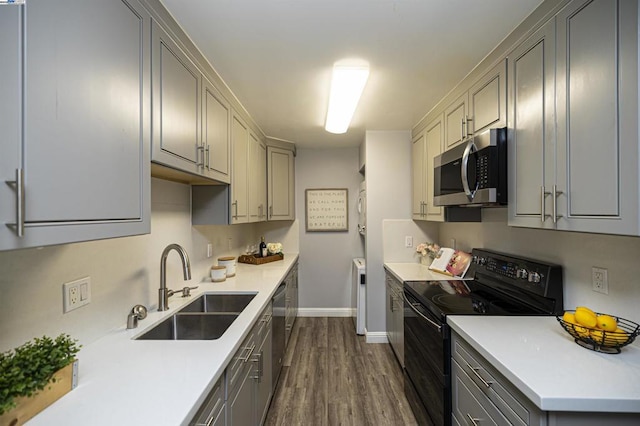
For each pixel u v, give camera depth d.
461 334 1.42
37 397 0.82
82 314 1.23
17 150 0.65
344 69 1.84
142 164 1.12
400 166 3.34
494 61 1.68
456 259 2.72
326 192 4.25
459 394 1.49
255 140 2.97
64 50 0.78
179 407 0.85
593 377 0.98
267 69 1.86
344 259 4.26
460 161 1.95
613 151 0.98
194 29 1.44
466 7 1.31
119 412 0.83
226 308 2.15
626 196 0.94
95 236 0.88
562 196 1.19
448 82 2.07
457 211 2.44
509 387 1.08
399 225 3.35
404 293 2.41
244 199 2.57
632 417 0.91
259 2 1.26
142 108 1.12
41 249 1.05
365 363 2.91
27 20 0.68
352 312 4.18
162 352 1.20
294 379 2.64
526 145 1.41
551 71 1.25
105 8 0.93
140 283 1.64
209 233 2.60
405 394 2.38
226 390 1.23
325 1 1.26
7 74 0.64
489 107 1.74
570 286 1.57
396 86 2.14
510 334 1.34
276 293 2.43
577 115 1.12
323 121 2.95
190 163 1.54
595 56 1.04
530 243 1.87
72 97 0.80
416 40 1.56
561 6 1.20
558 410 0.88
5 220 0.63
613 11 0.97
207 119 1.76
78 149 0.82
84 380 0.99
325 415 2.16
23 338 0.98
